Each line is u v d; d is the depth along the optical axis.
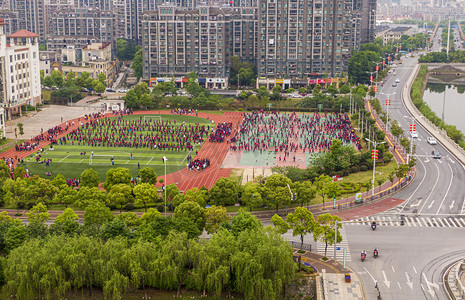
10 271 173.38
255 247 183.88
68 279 178.75
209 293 185.25
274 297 175.00
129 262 177.88
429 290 187.62
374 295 184.12
